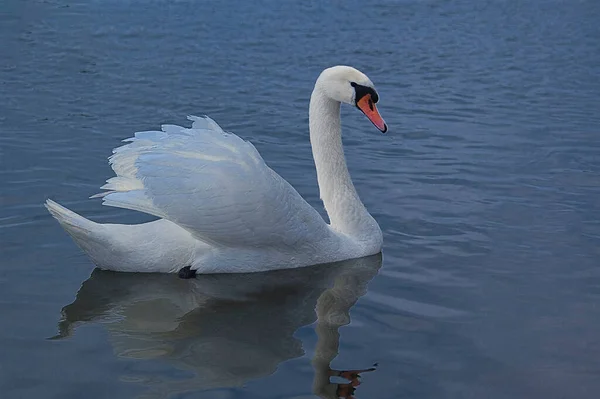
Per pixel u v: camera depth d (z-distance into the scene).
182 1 22.91
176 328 6.86
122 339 6.61
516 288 7.68
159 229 7.95
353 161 11.52
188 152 7.77
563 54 18.58
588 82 16.30
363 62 17.62
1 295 7.32
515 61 17.94
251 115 13.82
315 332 6.84
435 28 20.95
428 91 15.54
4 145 11.77
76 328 6.77
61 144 11.91
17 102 14.27
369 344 6.61
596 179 10.80
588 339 6.72
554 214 9.55
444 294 7.57
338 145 8.96
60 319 6.92
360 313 7.22
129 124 13.13
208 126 8.30
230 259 8.10
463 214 9.54
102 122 13.21
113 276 7.87
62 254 8.23
